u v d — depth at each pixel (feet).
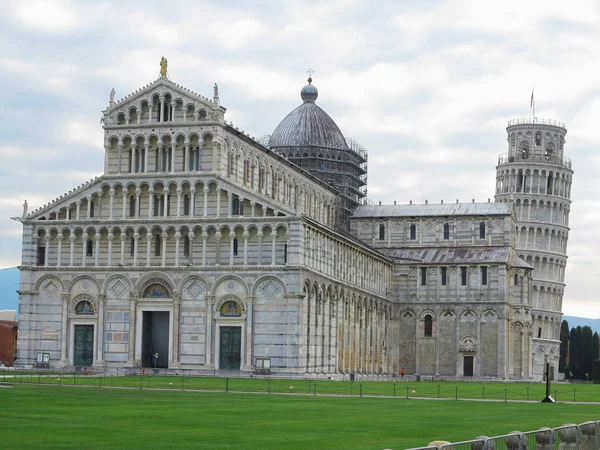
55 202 496.23
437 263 643.45
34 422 201.36
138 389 341.21
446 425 221.25
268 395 333.21
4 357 629.51
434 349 640.17
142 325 484.33
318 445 175.42
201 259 478.18
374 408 278.87
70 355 490.90
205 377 444.14
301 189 597.11
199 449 165.37
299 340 461.78
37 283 495.82
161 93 487.20
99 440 173.99
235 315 471.21
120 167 490.49
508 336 641.81
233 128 488.85
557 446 154.92
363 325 574.56
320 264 497.87
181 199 482.69
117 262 488.44
